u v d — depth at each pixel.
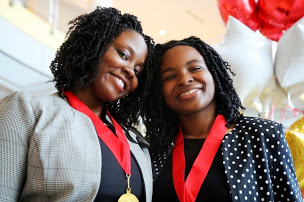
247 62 2.10
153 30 6.34
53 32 4.65
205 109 1.64
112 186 1.23
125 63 1.38
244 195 1.33
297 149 1.70
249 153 1.42
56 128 1.16
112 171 1.26
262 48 2.21
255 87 2.13
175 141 1.66
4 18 4.02
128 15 1.51
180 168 1.50
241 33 2.23
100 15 1.43
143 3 5.83
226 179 1.40
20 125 1.12
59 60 1.43
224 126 1.58
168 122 1.74
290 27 2.21
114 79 1.37
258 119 1.54
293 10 2.23
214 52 1.75
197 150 1.56
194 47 1.70
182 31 6.36
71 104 1.33
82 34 1.39
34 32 4.37
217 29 6.25
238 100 1.72
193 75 1.58
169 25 6.23
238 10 2.37
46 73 4.39
